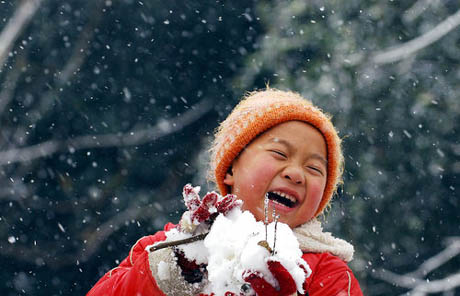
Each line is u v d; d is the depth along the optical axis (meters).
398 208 28.45
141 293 6.81
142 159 35.19
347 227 27.66
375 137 28.03
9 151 33.28
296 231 8.19
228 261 6.18
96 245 33.91
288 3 29.73
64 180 34.28
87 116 34.75
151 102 35.16
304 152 8.20
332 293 7.83
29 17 29.48
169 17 35.97
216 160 8.77
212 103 35.81
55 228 34.38
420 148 28.62
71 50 34.97
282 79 28.03
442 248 29.31
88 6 34.88
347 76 27.92
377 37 28.61
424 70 29.11
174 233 6.78
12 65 33.75
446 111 28.89
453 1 29.58
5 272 34.22
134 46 35.75
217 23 36.06
